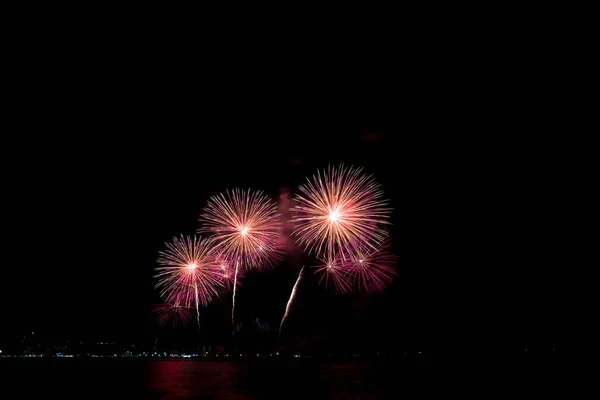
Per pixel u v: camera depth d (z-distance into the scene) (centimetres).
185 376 2817
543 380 2811
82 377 2797
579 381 2777
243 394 1992
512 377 2991
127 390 2123
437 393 2192
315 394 2028
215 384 2362
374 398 1959
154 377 2733
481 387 2456
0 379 2636
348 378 2773
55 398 1922
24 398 1920
